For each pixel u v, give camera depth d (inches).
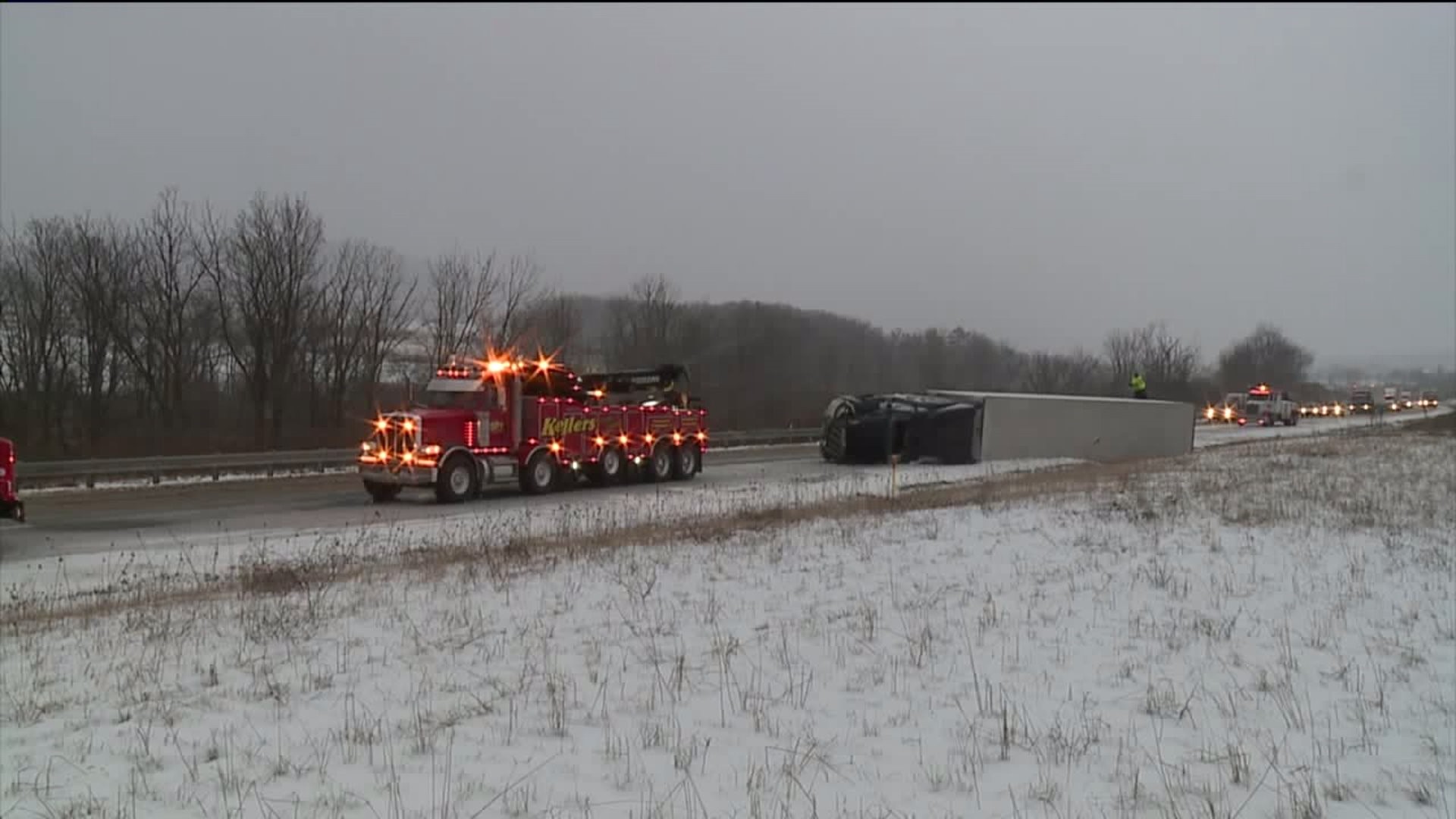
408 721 250.1
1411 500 678.5
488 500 863.7
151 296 1347.2
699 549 510.6
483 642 327.0
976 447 1219.9
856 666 292.7
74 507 786.2
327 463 1091.3
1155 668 289.0
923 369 2854.3
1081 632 329.4
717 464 1264.8
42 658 327.0
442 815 191.0
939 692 267.9
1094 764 217.0
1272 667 289.9
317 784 209.5
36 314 1302.9
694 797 198.8
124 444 1144.8
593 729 241.4
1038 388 3019.2
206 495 871.7
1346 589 391.9
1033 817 189.2
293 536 624.4
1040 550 486.0
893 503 732.7
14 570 524.7
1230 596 381.7
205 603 410.3
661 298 2129.7
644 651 310.2
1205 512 613.0
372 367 1521.9
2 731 253.8
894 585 407.8
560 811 192.5
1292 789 201.8
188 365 1395.2
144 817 196.1
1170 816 189.6
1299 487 768.3
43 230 1316.4
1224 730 237.8
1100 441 1360.7
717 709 255.0
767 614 360.2
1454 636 322.7
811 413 1892.2
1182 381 3120.1
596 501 846.5
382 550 561.0
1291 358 4028.1
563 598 393.1
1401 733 235.5
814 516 652.7
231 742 239.0
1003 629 334.0
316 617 368.8
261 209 1389.0
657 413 1039.6
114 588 474.6
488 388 874.1
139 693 283.9
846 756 221.3
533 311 1771.7
